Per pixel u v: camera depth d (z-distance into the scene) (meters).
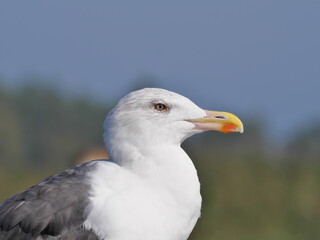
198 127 8.05
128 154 7.73
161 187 7.59
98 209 7.29
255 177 18.42
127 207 7.33
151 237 7.36
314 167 19.27
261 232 16.72
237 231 16.53
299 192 17.91
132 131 7.77
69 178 7.58
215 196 16.97
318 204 17.67
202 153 17.64
